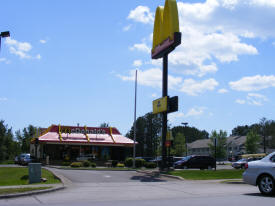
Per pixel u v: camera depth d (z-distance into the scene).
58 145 49.25
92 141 48.78
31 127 94.38
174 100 26.00
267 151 91.62
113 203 9.73
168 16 27.23
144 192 12.95
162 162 26.62
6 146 71.88
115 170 31.19
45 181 17.69
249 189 13.79
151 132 79.19
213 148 75.75
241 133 161.38
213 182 17.97
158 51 28.92
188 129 156.88
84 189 14.13
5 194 11.23
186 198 10.80
